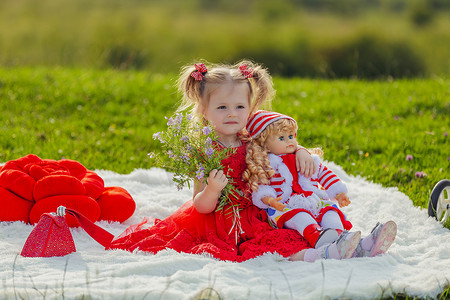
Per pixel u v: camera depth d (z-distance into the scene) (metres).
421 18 29.30
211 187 3.69
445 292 3.15
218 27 29.09
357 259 3.43
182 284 3.11
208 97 3.93
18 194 4.19
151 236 3.85
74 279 3.13
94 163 6.07
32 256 3.54
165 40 26.30
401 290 3.08
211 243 3.71
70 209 3.72
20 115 7.84
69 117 7.89
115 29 26.89
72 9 29.78
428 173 5.66
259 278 3.21
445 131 6.99
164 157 6.40
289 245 3.58
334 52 23.66
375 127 7.44
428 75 20.25
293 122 3.95
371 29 25.11
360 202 4.74
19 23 26.56
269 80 4.23
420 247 3.81
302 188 3.85
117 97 8.76
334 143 6.79
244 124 3.98
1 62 12.34
